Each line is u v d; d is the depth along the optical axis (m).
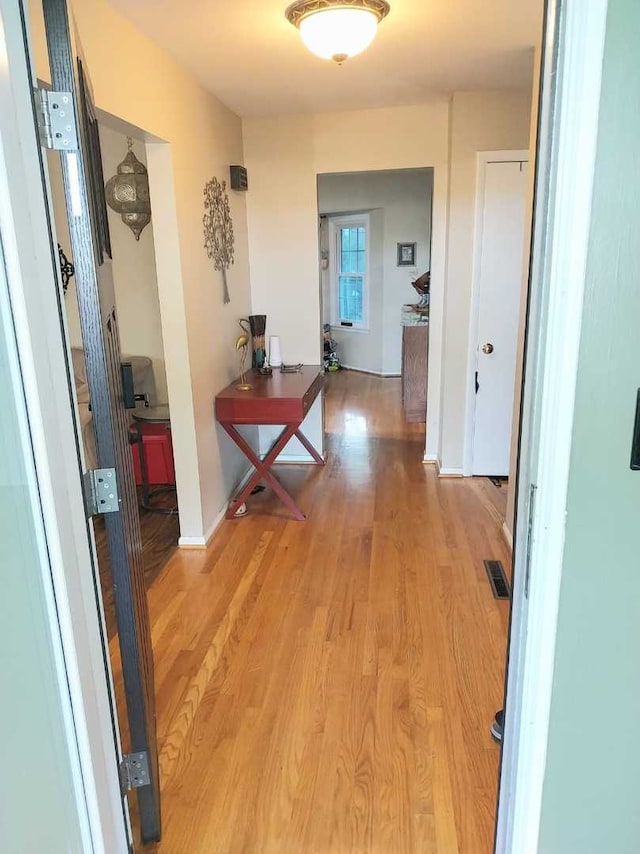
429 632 2.41
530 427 1.04
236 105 3.64
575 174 0.87
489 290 3.88
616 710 1.10
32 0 1.61
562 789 1.15
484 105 3.59
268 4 2.21
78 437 1.15
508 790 1.21
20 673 1.02
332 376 7.98
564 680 1.09
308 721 1.96
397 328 7.57
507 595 2.68
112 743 1.31
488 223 3.77
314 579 2.86
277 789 1.71
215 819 1.63
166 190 2.81
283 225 4.17
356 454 4.79
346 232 7.98
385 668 2.21
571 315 0.92
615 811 1.16
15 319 0.97
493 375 4.01
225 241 3.65
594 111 0.85
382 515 3.58
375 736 1.89
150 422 3.79
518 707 1.15
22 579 1.03
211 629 2.48
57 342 1.07
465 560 3.01
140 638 1.41
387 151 3.94
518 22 2.45
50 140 1.05
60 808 1.16
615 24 0.82
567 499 0.99
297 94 3.45
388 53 2.80
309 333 4.36
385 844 1.54
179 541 3.25
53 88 1.04
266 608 2.63
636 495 0.99
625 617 1.05
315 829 1.59
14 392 0.99
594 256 0.90
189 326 3.03
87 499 1.20
